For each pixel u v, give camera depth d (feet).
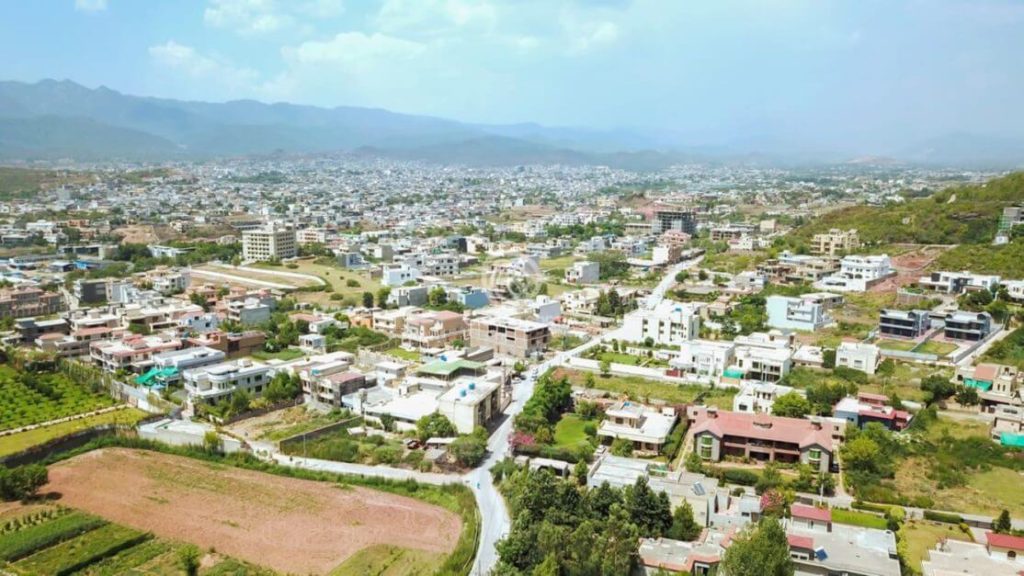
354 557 354.95
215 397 563.07
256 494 423.23
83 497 419.95
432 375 583.58
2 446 475.31
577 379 629.10
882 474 422.41
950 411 518.37
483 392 532.32
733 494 405.80
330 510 403.95
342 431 514.27
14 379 602.03
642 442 477.36
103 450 488.44
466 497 411.75
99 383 587.68
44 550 360.28
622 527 337.31
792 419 474.90
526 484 383.04
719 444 460.14
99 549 359.87
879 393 547.90
